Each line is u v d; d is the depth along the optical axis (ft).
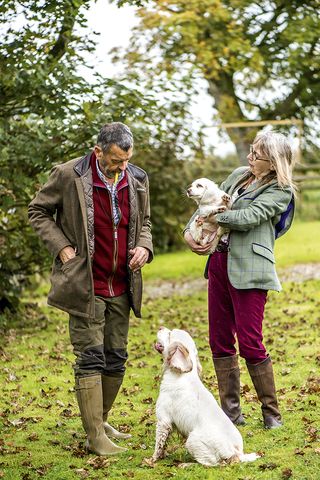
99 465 15.83
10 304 34.14
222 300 17.88
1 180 29.22
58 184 16.53
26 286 37.19
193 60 52.54
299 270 46.26
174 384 15.48
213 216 17.47
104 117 29.12
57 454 16.89
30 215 16.84
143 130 31.58
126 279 17.11
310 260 49.88
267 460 15.49
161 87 33.14
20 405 21.26
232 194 18.08
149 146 33.12
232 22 55.57
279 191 17.20
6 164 28.86
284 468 15.05
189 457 15.89
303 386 21.38
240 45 54.44
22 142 27.96
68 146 29.99
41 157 28.48
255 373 17.63
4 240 31.48
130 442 17.52
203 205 17.66
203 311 35.99
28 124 29.09
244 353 17.54
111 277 16.84
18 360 26.73
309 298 36.32
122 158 15.90
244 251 17.12
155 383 23.04
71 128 28.25
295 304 35.40
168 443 16.66
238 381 18.25
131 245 16.90
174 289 44.29
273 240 17.47
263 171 17.42
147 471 15.29
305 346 26.63
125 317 17.30
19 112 29.63
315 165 68.28
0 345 29.07
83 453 16.70
